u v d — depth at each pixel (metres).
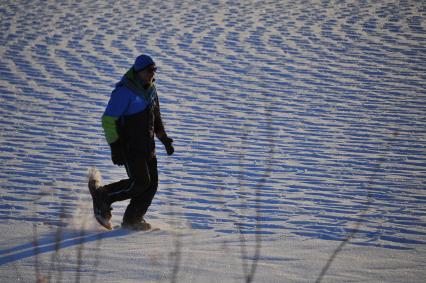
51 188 26.73
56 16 66.12
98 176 22.44
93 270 17.39
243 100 41.72
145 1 74.44
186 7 71.25
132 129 21.64
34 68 48.22
